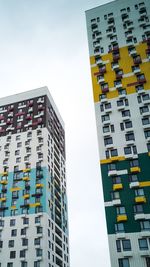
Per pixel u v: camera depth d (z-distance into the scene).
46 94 96.25
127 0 64.94
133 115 50.22
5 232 72.31
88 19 66.25
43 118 90.38
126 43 58.94
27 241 69.69
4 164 84.62
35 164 82.06
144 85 52.69
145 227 39.78
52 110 99.94
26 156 84.19
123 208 42.16
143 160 45.28
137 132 48.22
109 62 57.94
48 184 79.75
